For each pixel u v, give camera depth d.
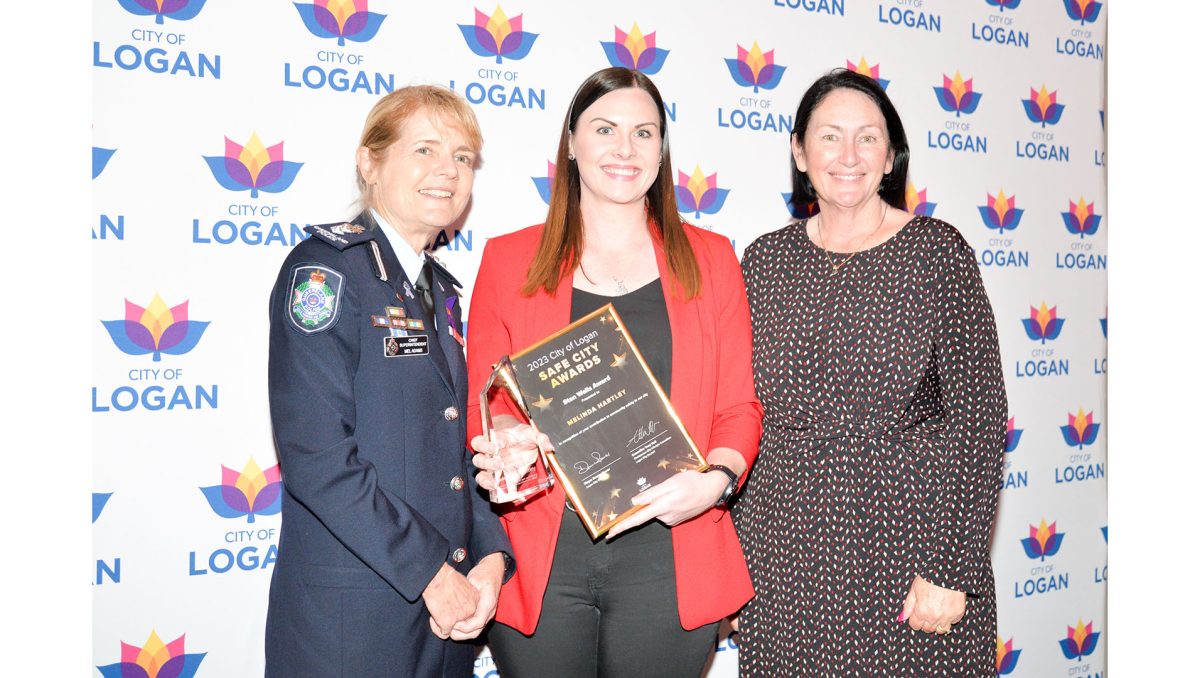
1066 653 2.85
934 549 1.58
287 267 1.34
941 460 1.59
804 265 1.74
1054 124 2.79
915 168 2.58
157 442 1.87
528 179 2.15
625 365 1.47
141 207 1.84
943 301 1.59
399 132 1.42
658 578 1.50
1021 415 2.76
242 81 1.91
